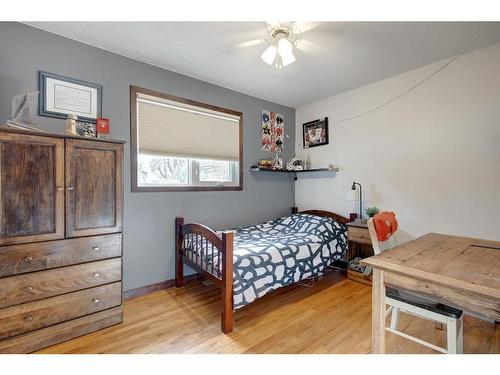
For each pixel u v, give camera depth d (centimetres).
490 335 183
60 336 171
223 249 191
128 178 244
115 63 235
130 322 201
